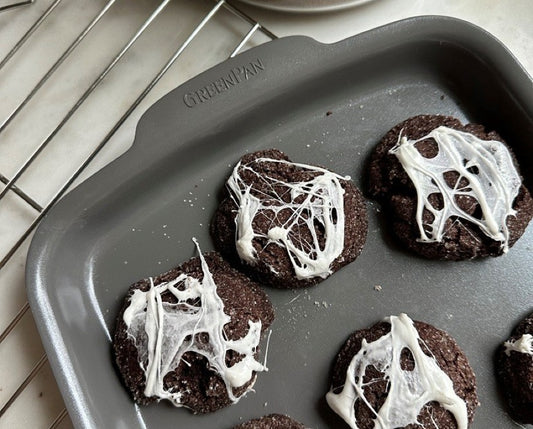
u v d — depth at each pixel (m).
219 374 0.42
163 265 0.46
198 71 0.49
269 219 0.44
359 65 0.46
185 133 0.45
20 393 0.44
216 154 0.47
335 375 0.44
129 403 0.44
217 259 0.45
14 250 0.45
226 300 0.43
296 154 0.47
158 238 0.46
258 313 0.44
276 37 0.48
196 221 0.46
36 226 0.46
